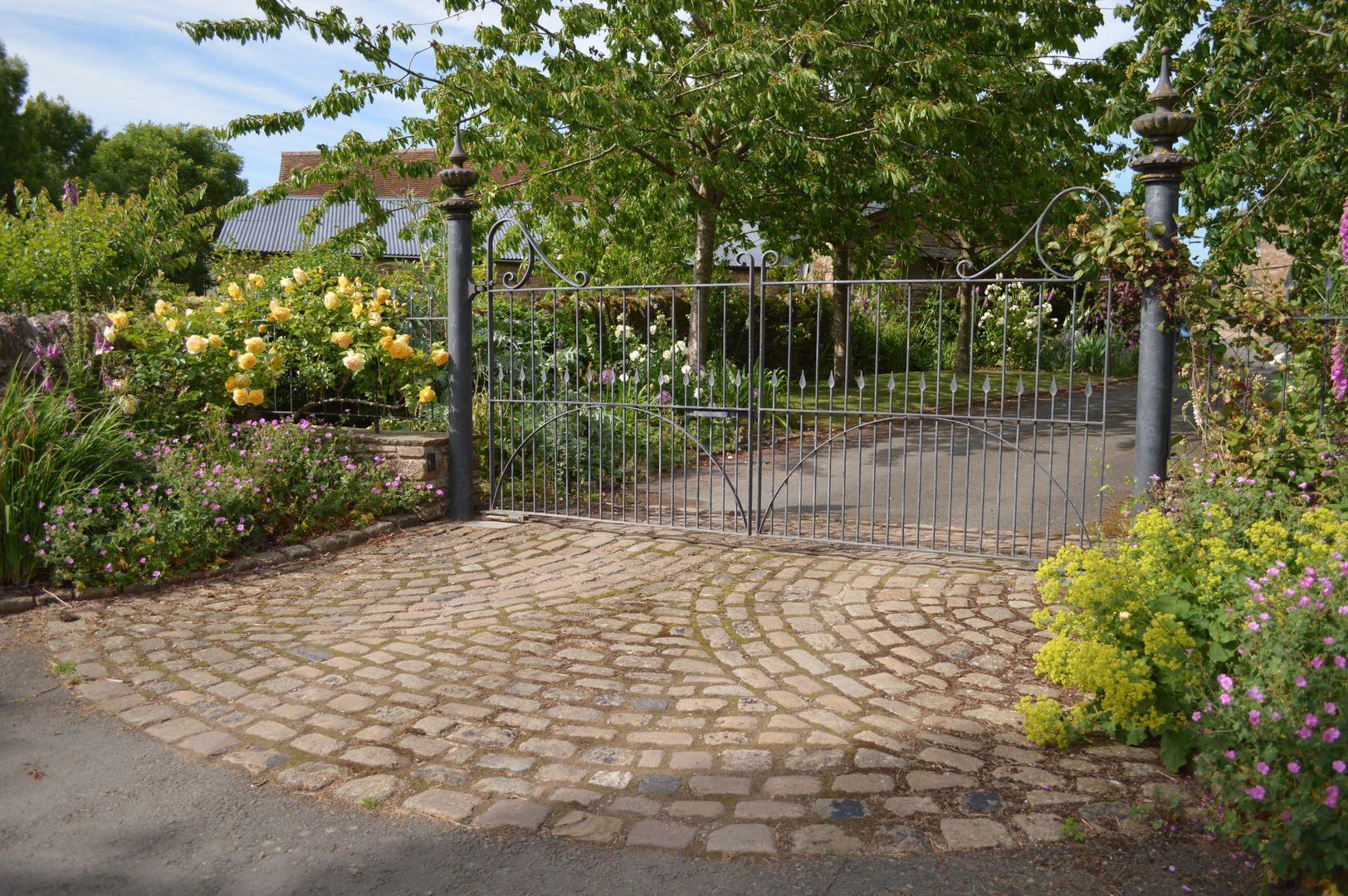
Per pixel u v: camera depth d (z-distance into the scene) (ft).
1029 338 62.44
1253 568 11.65
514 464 28.53
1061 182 39.22
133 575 17.97
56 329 23.18
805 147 34.24
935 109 31.07
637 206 39.45
